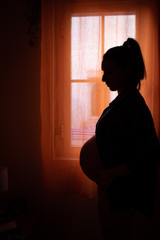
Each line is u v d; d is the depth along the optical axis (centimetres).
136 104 101
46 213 199
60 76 175
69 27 172
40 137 195
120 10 170
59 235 199
